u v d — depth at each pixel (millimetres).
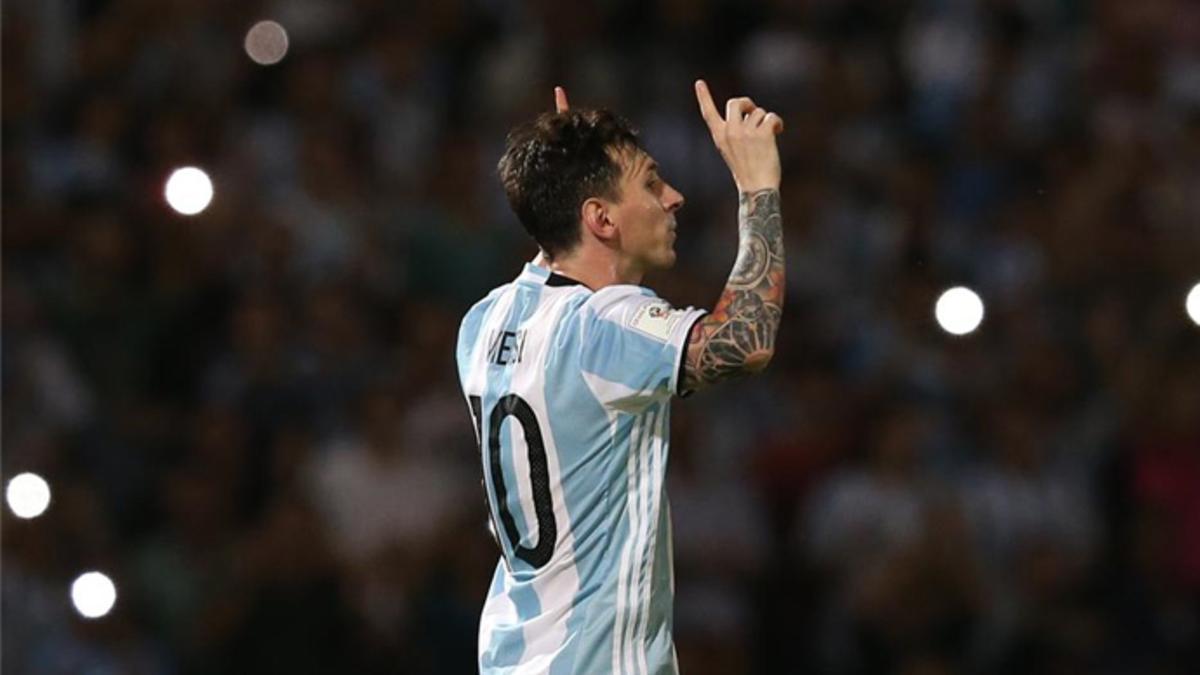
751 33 50844
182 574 37438
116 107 43688
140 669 36219
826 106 49250
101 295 40281
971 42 51531
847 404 41688
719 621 38750
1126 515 41344
